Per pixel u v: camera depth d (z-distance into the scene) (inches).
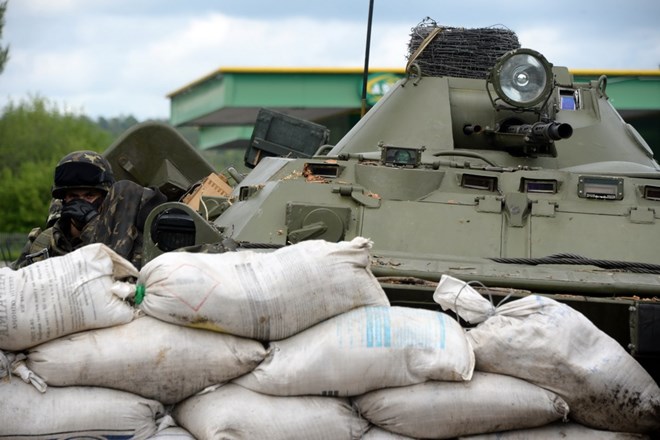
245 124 2222.0
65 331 419.8
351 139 689.0
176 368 419.2
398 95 690.2
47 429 409.4
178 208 525.3
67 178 599.8
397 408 421.7
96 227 567.5
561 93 697.0
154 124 773.3
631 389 430.0
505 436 432.8
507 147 661.3
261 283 425.7
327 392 422.6
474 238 547.5
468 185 573.3
